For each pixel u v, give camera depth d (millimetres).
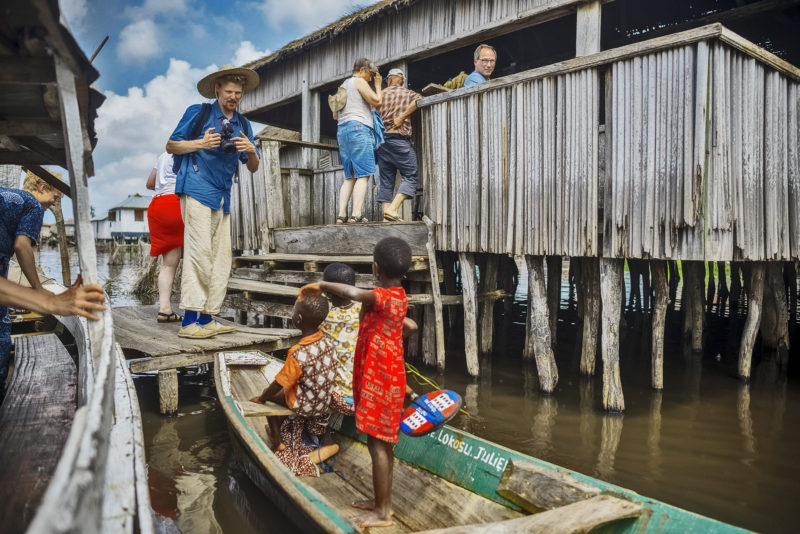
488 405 5090
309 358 3359
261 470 3049
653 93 4598
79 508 1058
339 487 3379
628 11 9078
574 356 7195
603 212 5004
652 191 4617
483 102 5891
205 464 3787
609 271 4973
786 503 3248
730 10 7906
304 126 10484
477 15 7402
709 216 4375
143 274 13273
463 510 2930
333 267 3516
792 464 3789
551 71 5207
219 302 5383
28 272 3162
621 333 8852
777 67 5035
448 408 2938
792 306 9078
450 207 6301
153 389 5609
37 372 3846
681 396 5387
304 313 3393
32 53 1806
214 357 4863
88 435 1328
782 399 5277
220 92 4984
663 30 9289
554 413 4875
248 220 8805
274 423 3521
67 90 1850
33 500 2061
